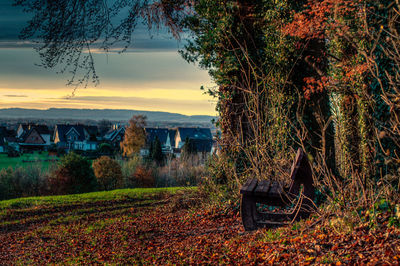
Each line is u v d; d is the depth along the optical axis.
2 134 116.62
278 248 5.34
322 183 8.02
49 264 8.38
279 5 10.55
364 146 7.67
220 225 9.22
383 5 7.04
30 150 114.31
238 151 11.33
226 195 10.92
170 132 115.12
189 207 13.12
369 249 4.34
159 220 11.98
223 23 11.62
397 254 3.92
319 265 4.30
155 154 64.44
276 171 8.27
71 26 9.41
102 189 45.62
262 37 11.53
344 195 5.98
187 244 7.69
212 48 12.26
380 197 5.73
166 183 46.50
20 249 10.79
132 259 7.36
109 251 8.71
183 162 44.81
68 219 15.52
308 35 9.64
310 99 9.76
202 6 12.25
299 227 6.26
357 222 5.29
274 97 10.30
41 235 12.42
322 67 10.27
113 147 104.69
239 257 5.66
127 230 10.96
